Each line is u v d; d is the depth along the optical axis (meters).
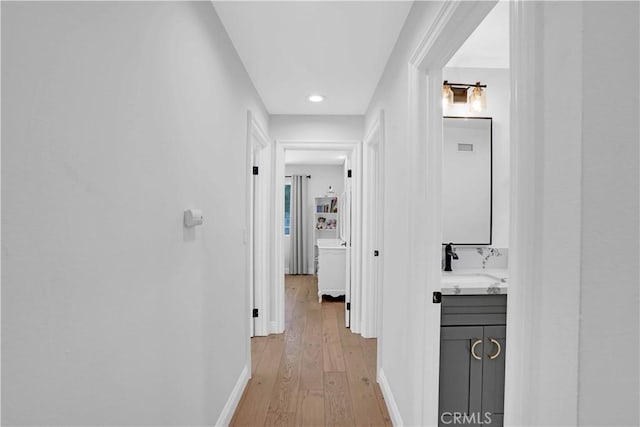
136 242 1.03
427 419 1.65
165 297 1.24
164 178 1.21
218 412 1.91
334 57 2.37
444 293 1.94
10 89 0.62
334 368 2.86
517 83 0.76
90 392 0.83
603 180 0.60
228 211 2.08
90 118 0.82
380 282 2.59
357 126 3.70
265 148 3.59
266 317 3.60
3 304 0.61
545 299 0.70
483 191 2.70
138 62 1.03
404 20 1.90
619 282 0.60
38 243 0.68
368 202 3.55
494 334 1.95
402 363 1.92
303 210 7.54
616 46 0.60
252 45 2.20
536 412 0.72
